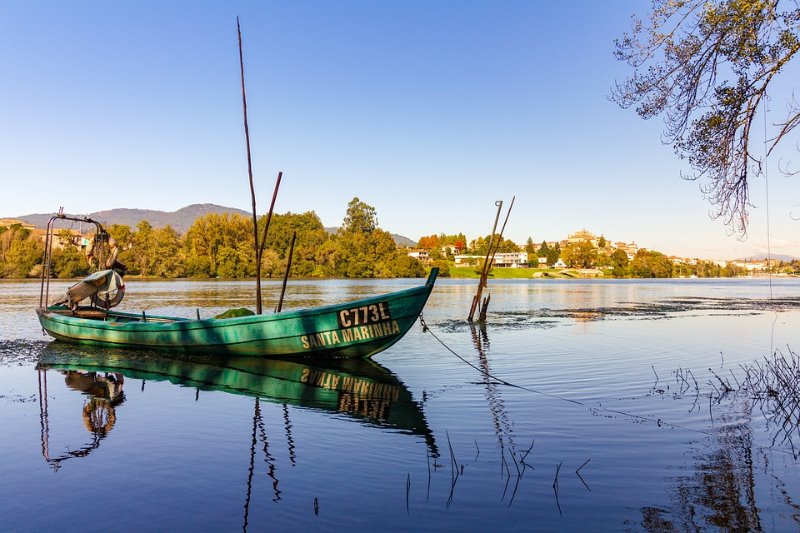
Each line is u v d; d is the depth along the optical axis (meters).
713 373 14.05
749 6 10.89
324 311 15.62
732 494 6.31
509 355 17.20
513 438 8.52
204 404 11.01
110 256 21.16
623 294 61.47
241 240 114.44
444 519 5.76
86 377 13.96
